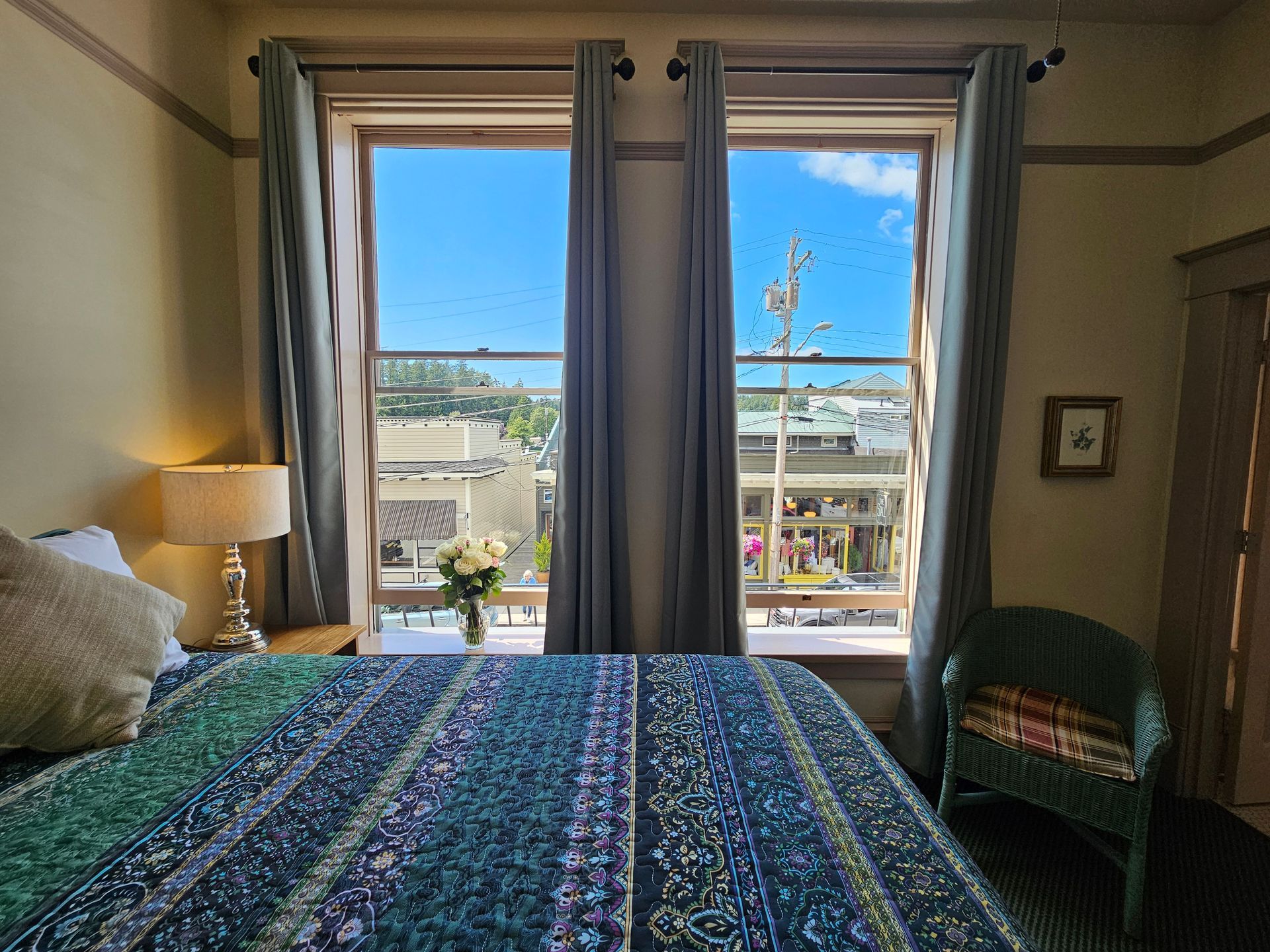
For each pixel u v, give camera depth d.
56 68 1.33
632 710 1.09
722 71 1.80
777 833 0.75
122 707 0.96
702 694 1.16
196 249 1.80
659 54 1.91
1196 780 1.87
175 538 1.53
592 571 1.89
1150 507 2.01
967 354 1.81
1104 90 1.91
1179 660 1.92
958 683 1.67
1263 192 1.71
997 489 2.01
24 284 1.26
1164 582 1.99
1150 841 1.65
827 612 2.26
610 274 1.86
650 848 0.72
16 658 0.88
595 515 1.87
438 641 2.14
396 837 0.73
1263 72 1.71
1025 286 1.96
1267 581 1.77
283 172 1.81
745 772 0.89
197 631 1.83
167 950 0.56
